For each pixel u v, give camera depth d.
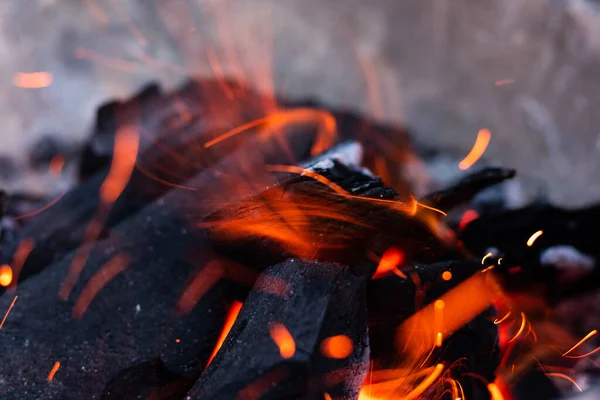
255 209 0.37
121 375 0.37
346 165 0.41
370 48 0.90
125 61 0.85
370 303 0.36
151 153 0.48
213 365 0.33
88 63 0.84
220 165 0.46
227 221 0.37
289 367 0.31
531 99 0.81
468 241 0.43
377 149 0.54
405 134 0.58
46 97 0.79
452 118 0.81
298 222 0.36
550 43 0.81
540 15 0.82
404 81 0.87
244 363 0.32
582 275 0.43
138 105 0.54
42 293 0.40
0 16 0.82
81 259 0.41
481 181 0.41
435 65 0.87
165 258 0.41
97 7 0.88
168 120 0.51
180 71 0.86
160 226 0.42
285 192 0.37
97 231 0.45
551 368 0.43
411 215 0.37
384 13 0.90
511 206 0.54
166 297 0.39
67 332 0.39
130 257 0.41
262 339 0.32
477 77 0.84
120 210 0.46
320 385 0.32
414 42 0.88
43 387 0.37
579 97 0.78
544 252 0.43
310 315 0.32
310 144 0.49
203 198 0.43
